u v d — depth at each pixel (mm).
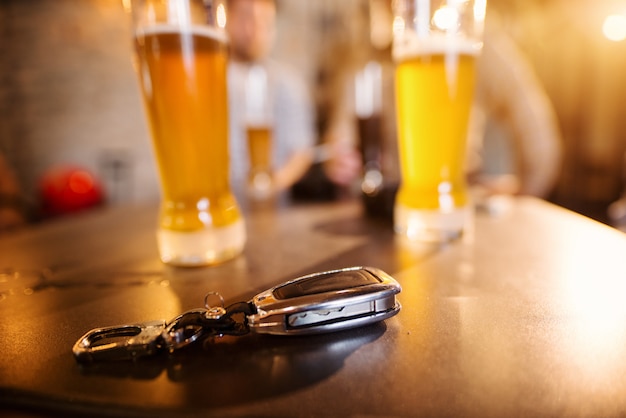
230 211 540
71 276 506
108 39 2900
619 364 248
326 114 2260
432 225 585
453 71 536
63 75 2863
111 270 522
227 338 300
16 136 2885
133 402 223
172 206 519
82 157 2959
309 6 3473
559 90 2859
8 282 491
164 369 259
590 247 533
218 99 489
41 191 2287
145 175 3088
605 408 207
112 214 1007
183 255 512
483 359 258
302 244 598
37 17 2777
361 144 911
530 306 343
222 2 486
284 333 290
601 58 2732
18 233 819
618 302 347
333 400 220
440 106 549
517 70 1564
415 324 314
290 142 2205
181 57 449
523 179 1570
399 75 570
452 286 399
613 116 2760
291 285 315
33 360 279
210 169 507
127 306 385
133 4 454
